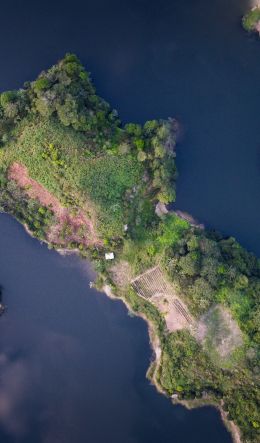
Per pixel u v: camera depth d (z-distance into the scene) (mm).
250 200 106625
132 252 105062
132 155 102812
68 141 100875
